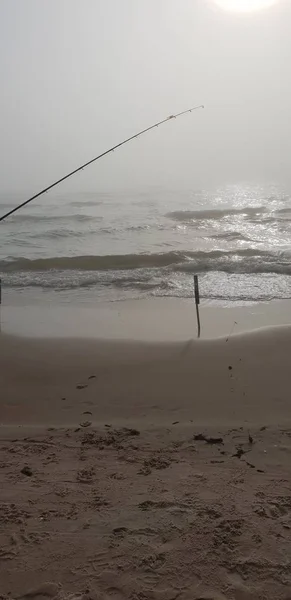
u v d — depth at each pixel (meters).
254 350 6.87
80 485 3.56
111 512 3.16
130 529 2.95
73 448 4.29
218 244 18.59
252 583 2.46
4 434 4.66
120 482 3.60
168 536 2.87
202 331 8.56
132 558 2.67
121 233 22.03
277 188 44.94
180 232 21.80
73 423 4.97
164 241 19.69
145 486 3.52
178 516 3.08
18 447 4.33
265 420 4.81
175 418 4.99
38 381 6.24
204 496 3.34
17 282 13.48
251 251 16.05
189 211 26.78
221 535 2.86
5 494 3.44
